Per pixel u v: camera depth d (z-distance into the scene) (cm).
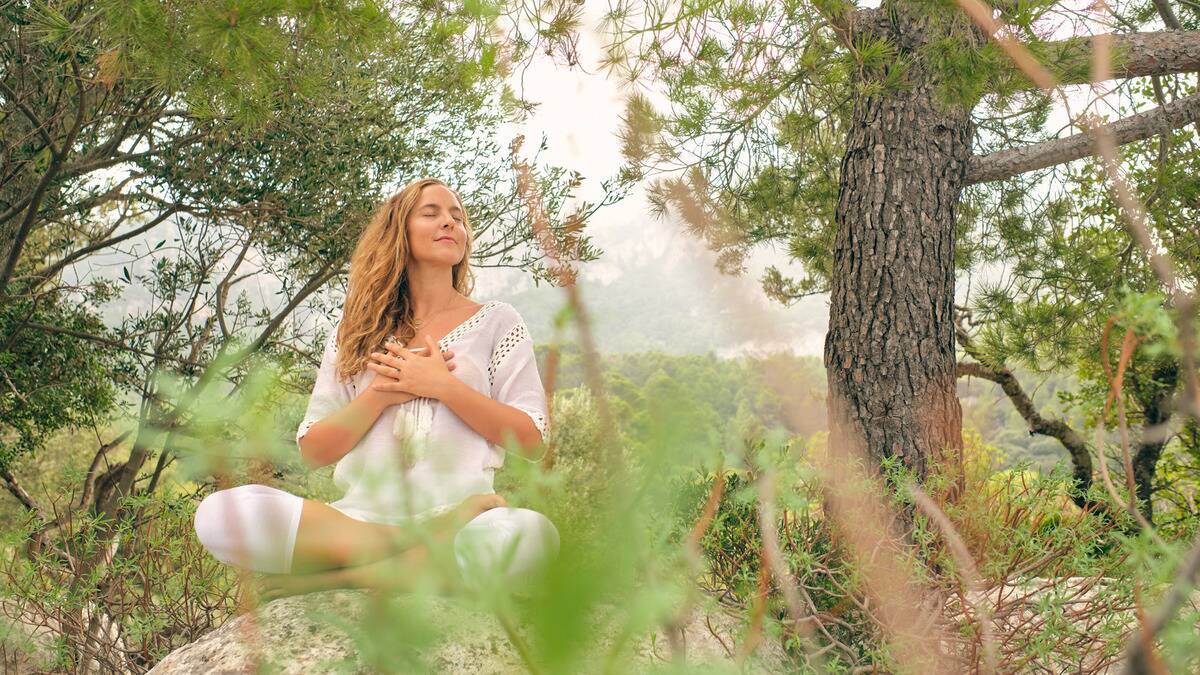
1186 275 453
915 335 344
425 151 592
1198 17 471
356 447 234
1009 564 190
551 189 355
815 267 609
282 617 183
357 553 190
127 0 197
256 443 37
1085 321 539
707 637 160
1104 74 56
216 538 190
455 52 199
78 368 650
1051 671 180
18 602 237
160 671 187
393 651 39
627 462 30
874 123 362
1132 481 57
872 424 338
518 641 33
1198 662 69
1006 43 64
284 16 207
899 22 331
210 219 622
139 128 571
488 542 36
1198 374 49
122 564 245
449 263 270
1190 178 514
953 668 148
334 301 658
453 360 256
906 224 353
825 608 195
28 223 549
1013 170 368
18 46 471
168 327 621
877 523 185
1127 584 167
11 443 742
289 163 577
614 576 28
